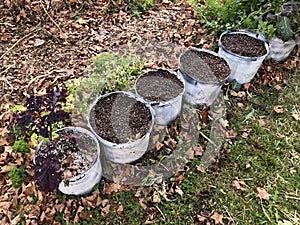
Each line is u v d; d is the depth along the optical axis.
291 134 1.31
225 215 1.08
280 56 1.53
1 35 1.57
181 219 1.07
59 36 1.58
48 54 1.50
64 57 1.50
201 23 1.66
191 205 1.10
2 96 1.33
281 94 1.45
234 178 1.17
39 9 1.65
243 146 1.26
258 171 1.20
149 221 1.05
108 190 1.10
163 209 1.08
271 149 1.26
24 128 1.02
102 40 1.58
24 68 1.44
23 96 1.33
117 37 1.61
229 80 1.44
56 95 1.05
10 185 1.08
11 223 1.01
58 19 1.66
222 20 1.50
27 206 1.04
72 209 1.05
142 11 1.77
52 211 1.03
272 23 1.45
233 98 1.41
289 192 1.15
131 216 1.06
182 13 1.76
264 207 1.11
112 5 1.75
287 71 1.54
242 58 1.31
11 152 1.13
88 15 1.70
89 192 1.09
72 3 1.70
